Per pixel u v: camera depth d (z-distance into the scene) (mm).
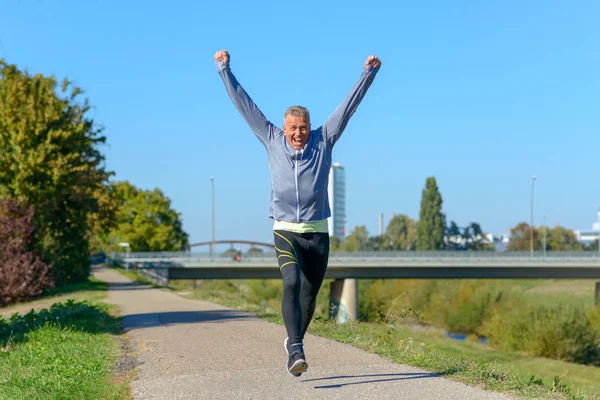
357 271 57281
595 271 56719
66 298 28578
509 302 49656
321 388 5645
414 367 6566
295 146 5105
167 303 21766
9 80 37688
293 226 5109
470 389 5500
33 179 36938
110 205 52250
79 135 38594
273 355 7668
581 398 5445
